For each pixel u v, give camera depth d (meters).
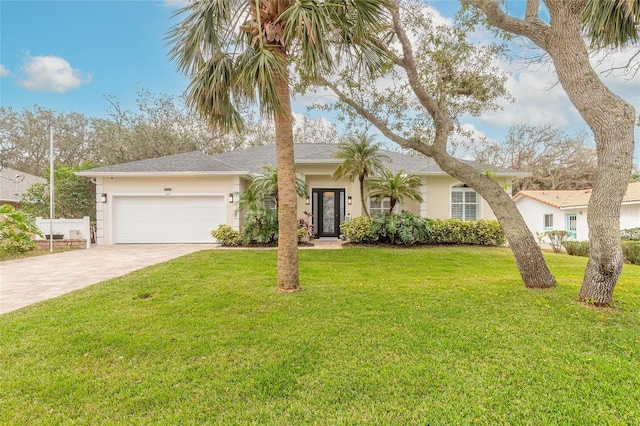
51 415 2.58
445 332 4.05
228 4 5.55
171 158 15.95
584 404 2.67
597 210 4.84
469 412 2.59
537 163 30.42
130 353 3.59
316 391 2.87
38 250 12.47
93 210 18.25
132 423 2.49
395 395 2.81
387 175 12.86
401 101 7.72
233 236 13.09
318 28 4.79
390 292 5.84
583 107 4.86
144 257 10.66
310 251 11.31
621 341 3.73
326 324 4.34
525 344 3.71
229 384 2.97
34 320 4.55
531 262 5.95
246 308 5.02
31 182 21.47
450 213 14.64
